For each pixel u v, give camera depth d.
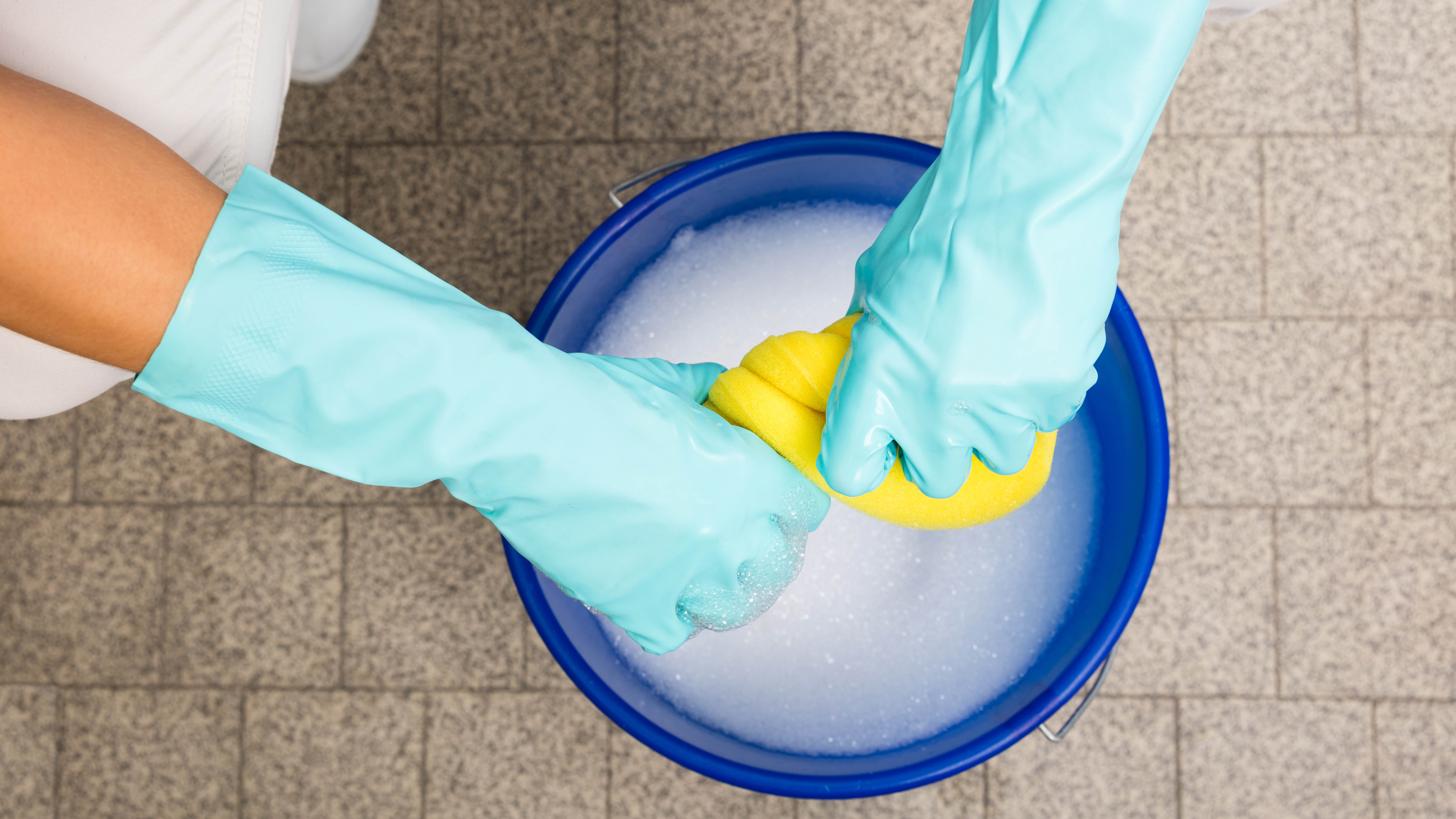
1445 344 1.13
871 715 0.92
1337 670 1.13
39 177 0.31
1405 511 1.13
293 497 1.19
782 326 0.95
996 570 0.93
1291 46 1.14
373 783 1.18
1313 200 1.14
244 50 0.49
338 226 0.43
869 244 0.95
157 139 0.42
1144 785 1.14
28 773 1.20
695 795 1.16
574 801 1.16
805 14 1.16
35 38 0.43
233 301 0.37
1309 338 1.14
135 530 1.20
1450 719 1.12
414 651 1.18
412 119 1.18
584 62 1.17
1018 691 0.87
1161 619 1.14
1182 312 1.15
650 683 0.93
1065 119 0.48
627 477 0.48
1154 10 0.46
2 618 1.20
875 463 0.54
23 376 0.48
